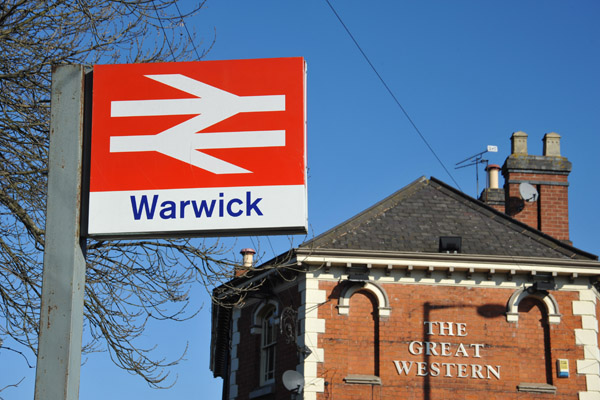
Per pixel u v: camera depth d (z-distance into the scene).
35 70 12.67
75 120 7.93
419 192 26.78
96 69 8.33
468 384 23.19
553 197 28.14
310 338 23.08
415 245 24.56
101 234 7.92
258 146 8.19
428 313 23.55
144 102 8.27
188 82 8.36
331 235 24.31
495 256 23.75
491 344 23.52
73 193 7.79
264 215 8.02
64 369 7.20
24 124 12.45
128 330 13.19
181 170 8.12
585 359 23.56
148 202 8.03
